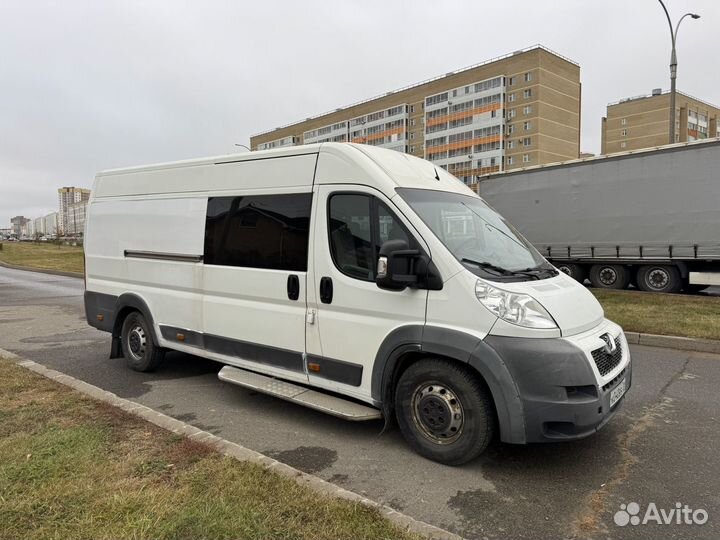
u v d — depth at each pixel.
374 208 3.99
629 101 91.00
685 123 87.06
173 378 6.04
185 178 5.50
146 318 5.96
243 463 3.38
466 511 3.12
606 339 3.74
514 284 3.59
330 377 4.27
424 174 4.41
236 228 4.96
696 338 7.65
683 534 2.88
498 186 16.92
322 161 4.37
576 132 72.25
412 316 3.74
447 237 3.82
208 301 5.21
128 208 6.18
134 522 2.70
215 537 2.60
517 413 3.34
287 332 4.54
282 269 4.56
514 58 69.06
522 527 2.95
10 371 5.60
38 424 4.03
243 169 4.95
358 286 4.02
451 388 3.64
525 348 3.34
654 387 5.68
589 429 3.37
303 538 2.61
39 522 2.71
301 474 3.29
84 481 3.12
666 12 17.45
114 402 4.59
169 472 3.27
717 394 5.42
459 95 75.12
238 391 5.54
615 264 14.46
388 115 85.31
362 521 2.77
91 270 6.76
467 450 3.60
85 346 7.89
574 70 71.56
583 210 14.80
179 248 5.51
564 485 3.45
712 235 12.52
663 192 13.27
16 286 18.44
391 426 4.48
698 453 3.94
